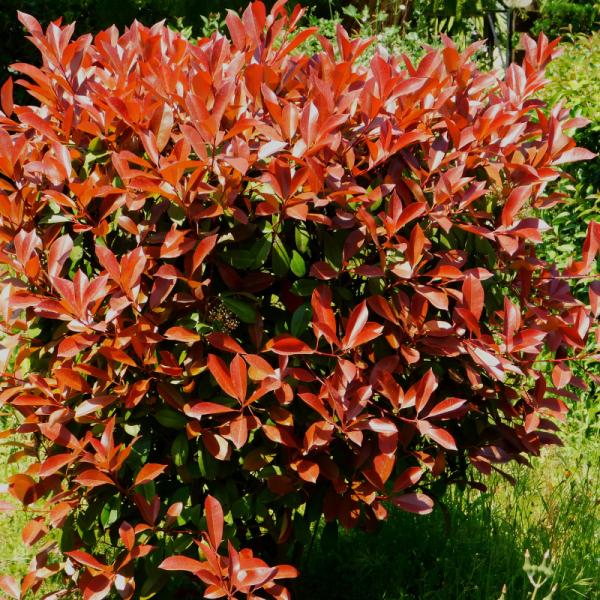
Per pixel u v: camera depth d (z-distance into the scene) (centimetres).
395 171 208
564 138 217
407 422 207
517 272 228
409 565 259
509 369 191
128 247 207
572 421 383
